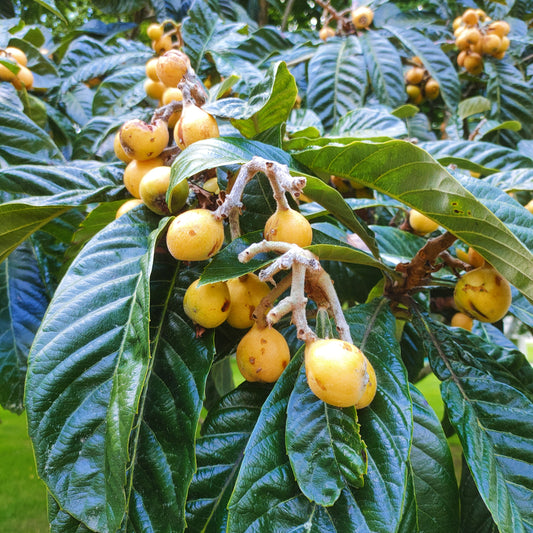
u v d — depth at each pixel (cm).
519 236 37
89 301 31
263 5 128
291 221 31
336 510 29
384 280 48
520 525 31
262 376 33
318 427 30
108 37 101
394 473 30
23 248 58
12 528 102
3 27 71
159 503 30
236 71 70
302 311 29
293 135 53
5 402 53
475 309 40
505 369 40
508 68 98
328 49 84
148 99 87
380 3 94
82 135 71
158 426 32
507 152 58
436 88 108
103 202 42
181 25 78
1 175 43
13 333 55
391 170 34
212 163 31
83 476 28
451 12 121
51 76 82
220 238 32
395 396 32
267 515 29
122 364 29
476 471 33
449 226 35
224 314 33
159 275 37
